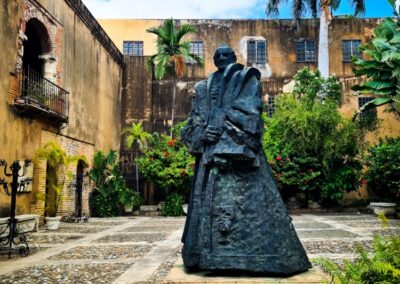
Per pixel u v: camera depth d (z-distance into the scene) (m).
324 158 18.67
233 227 3.69
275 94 25.55
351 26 26.12
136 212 19.98
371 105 14.67
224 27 26.34
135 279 5.84
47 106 13.47
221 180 3.83
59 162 14.67
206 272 3.74
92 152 19.42
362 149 19.28
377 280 2.91
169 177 18.92
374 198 21.11
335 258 7.05
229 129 3.78
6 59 11.66
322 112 18.59
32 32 14.96
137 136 21.42
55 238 10.80
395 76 10.48
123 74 25.12
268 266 3.55
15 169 9.03
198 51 26.09
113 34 27.42
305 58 26.23
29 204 12.84
